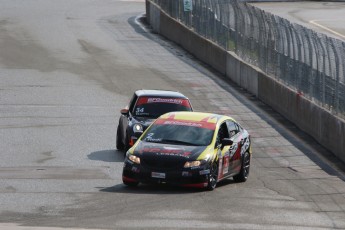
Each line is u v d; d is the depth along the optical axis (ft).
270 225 148.36
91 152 222.28
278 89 296.71
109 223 142.82
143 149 175.11
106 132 252.42
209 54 384.06
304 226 150.51
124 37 451.53
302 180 204.54
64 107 287.69
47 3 575.38
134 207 157.17
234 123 194.90
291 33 288.10
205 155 174.29
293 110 280.51
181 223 144.77
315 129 258.37
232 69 352.08
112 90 323.16
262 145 249.34
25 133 245.24
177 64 384.27
